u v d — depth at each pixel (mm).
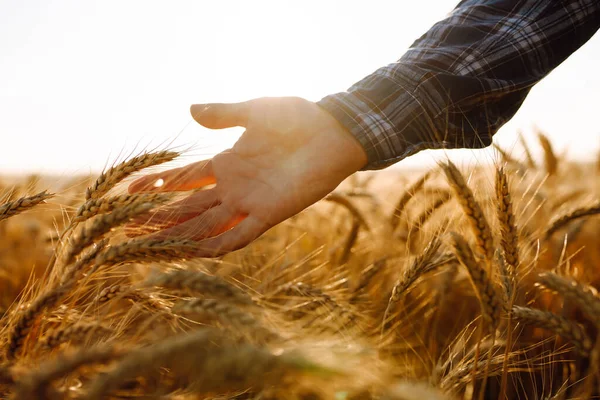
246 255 818
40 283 557
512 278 572
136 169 585
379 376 464
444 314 782
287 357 397
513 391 697
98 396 386
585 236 895
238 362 382
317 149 669
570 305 705
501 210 570
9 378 437
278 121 662
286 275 777
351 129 674
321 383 445
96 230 533
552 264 830
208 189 679
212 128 693
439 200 760
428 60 707
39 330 522
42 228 886
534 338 730
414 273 623
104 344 505
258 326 445
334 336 570
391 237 908
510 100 734
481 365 587
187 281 465
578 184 1030
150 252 529
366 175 1241
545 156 982
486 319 518
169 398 474
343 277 823
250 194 661
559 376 704
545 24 715
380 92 691
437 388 564
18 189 656
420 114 688
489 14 729
